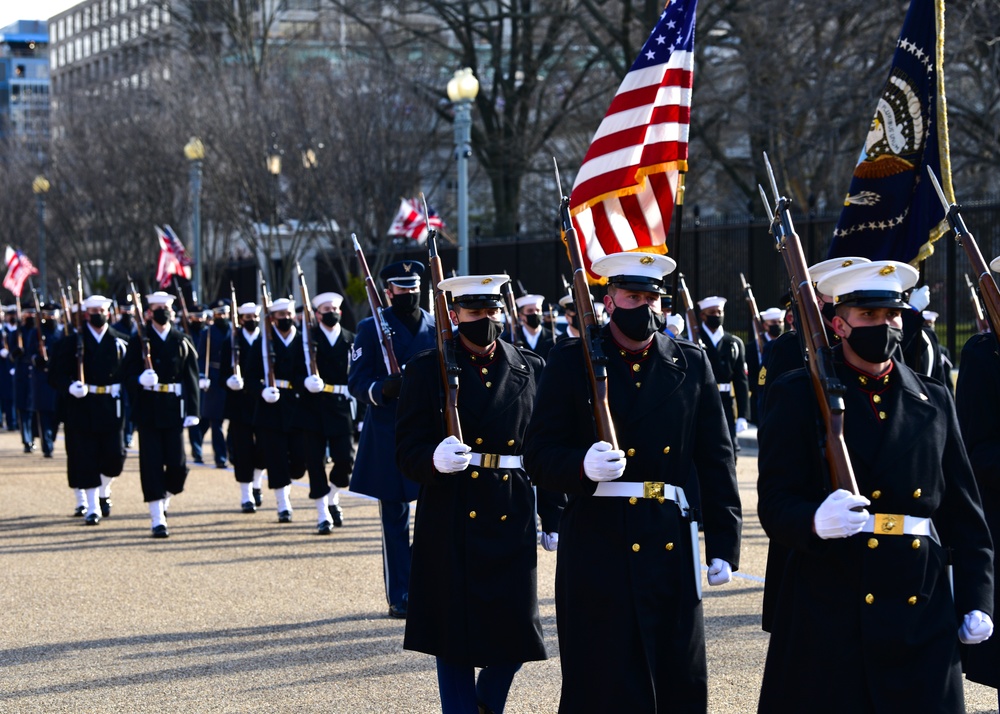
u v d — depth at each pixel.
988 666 17.98
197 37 140.75
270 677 22.23
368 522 39.34
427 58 122.62
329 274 118.00
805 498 14.44
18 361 63.69
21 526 38.88
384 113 102.88
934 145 25.20
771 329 48.12
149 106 123.00
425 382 19.27
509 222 123.25
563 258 87.44
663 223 26.17
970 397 18.84
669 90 26.06
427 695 21.12
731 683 21.34
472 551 18.56
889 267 14.13
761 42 86.81
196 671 22.66
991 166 75.62
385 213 101.75
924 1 25.28
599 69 124.56
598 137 26.12
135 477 51.12
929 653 13.91
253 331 44.31
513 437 19.17
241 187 105.12
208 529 38.09
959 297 62.56
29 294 139.00
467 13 117.69
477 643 18.38
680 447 16.14
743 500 40.81
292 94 103.69
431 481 18.44
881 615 13.88
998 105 76.12
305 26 161.62
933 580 14.20
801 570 14.44
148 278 122.06
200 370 54.50
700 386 16.42
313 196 101.44
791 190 100.00
